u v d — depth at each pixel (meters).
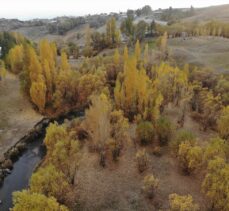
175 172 31.45
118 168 32.47
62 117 51.84
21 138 43.91
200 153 29.23
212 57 76.38
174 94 48.53
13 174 35.91
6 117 49.94
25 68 52.16
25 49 51.25
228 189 23.20
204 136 38.72
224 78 55.78
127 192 28.61
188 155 29.55
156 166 32.47
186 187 29.12
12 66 70.75
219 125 36.22
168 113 46.06
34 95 49.72
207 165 28.47
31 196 21.39
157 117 39.88
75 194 28.23
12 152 39.81
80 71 63.53
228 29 106.62
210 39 98.62
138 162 31.31
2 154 39.44
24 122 48.91
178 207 22.53
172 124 37.22
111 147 33.19
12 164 37.84
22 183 34.12
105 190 28.98
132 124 42.66
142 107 42.84
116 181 30.33
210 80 55.28
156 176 30.77
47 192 24.47
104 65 65.06
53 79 54.38
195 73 58.06
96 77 56.16
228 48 84.50
